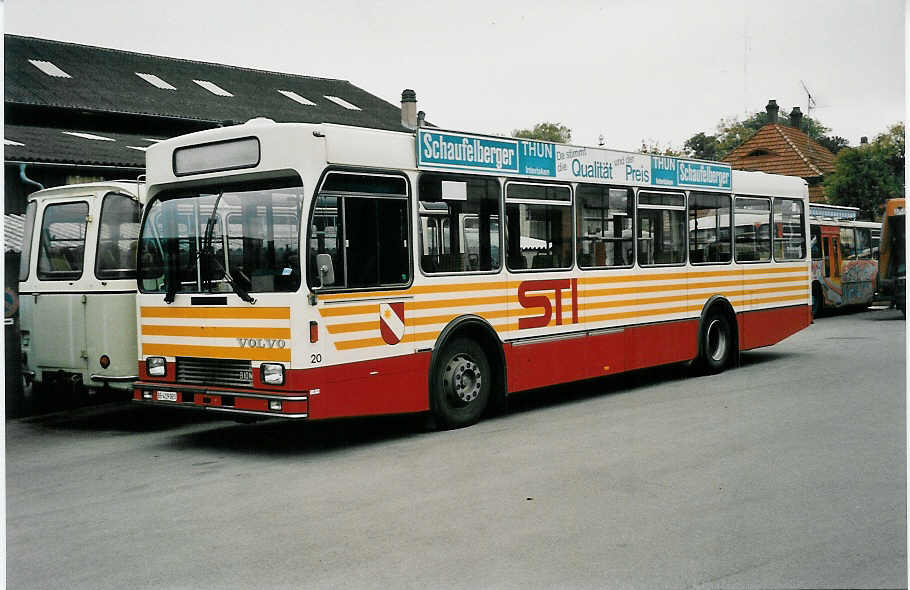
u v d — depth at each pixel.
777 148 46.25
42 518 6.39
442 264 9.28
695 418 9.55
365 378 8.43
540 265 10.42
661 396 11.24
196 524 6.09
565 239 10.77
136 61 34.34
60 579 5.07
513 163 10.10
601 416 9.90
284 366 7.96
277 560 5.26
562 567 4.98
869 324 21.64
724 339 13.34
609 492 6.57
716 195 13.23
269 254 8.13
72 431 10.12
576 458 7.75
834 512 5.91
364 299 8.41
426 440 8.84
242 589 4.80
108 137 23.97
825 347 16.56
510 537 5.55
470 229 9.60
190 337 8.65
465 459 7.87
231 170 8.38
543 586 4.70
